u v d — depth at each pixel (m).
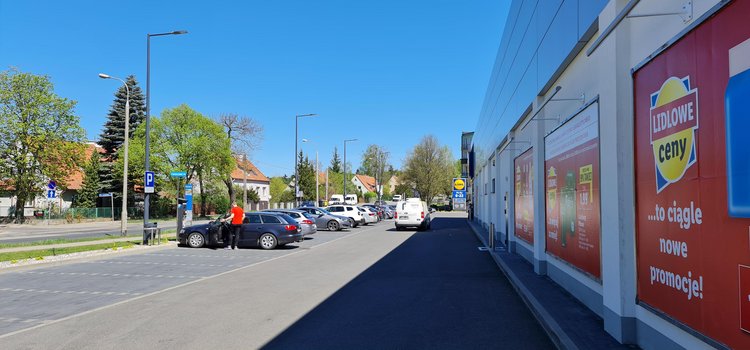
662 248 4.93
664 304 4.90
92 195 50.81
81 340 6.44
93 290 10.41
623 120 5.93
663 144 4.90
